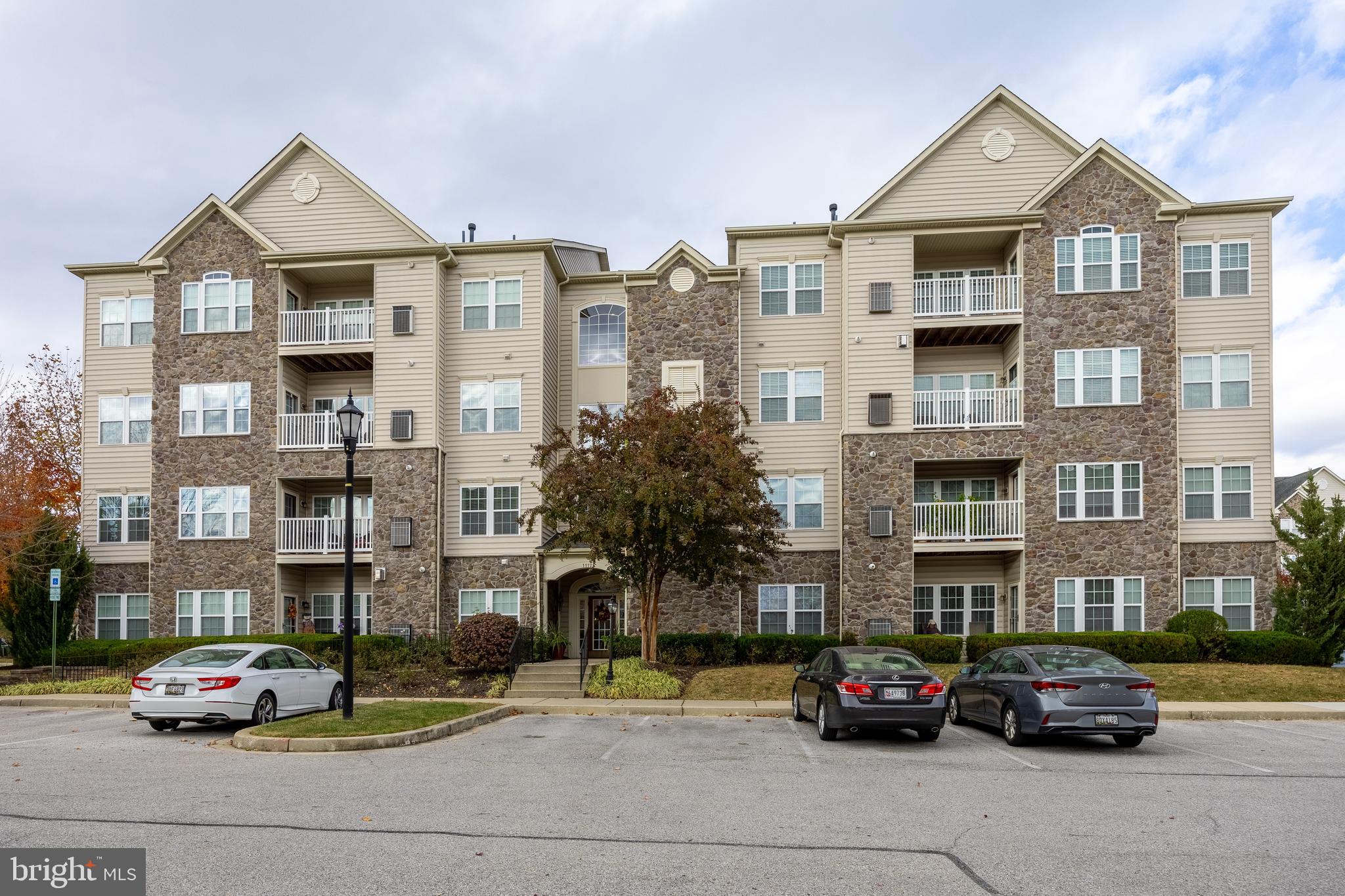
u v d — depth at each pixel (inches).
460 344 1102.4
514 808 366.6
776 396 1080.8
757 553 941.8
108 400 1154.0
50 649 1021.2
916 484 1069.1
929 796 398.9
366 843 309.3
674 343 1072.2
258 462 1071.6
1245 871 283.0
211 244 1100.5
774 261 1094.4
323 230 1103.6
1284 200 986.7
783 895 257.0
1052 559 968.3
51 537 1058.1
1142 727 527.8
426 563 1040.2
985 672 622.8
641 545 856.9
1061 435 978.1
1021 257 998.4
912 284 1018.7
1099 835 327.9
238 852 296.4
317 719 584.7
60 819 340.8
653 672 837.8
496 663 922.1
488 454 1082.7
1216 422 994.1
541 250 1096.2
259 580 1057.5
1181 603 956.6
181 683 582.9
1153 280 979.3
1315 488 960.9
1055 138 1024.9
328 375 1155.9
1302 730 633.6
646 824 341.7
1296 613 910.4
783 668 882.8
